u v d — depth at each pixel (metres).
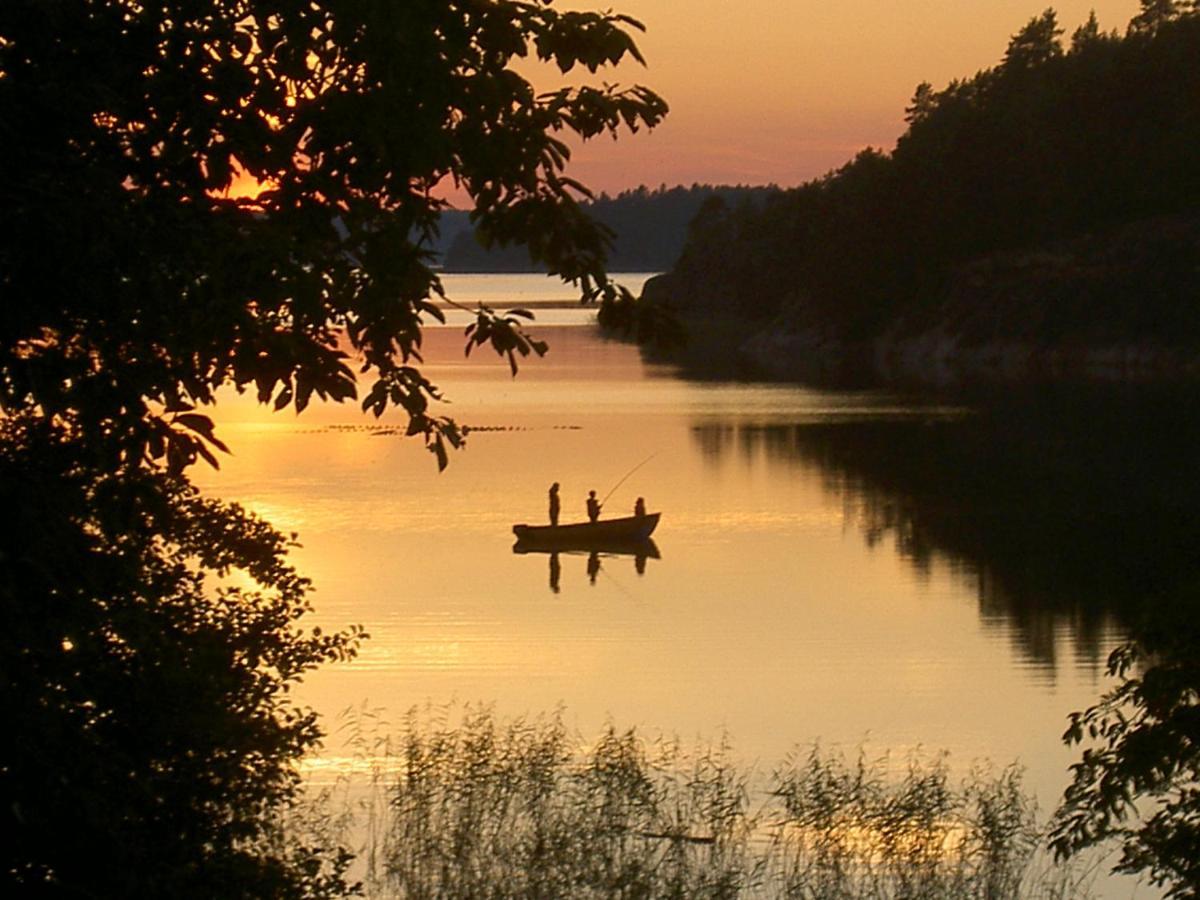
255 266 17.03
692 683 68.62
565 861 37.06
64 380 17.58
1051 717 62.28
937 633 80.75
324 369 18.30
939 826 39.81
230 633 28.92
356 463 158.88
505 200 19.81
